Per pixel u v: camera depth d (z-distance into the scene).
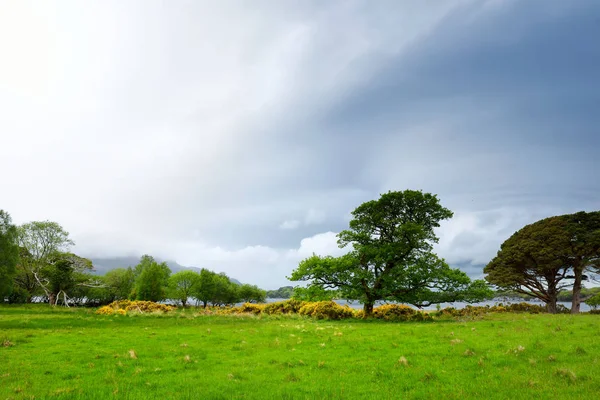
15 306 57.72
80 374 12.59
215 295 130.25
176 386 10.95
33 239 86.62
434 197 43.59
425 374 11.41
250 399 9.59
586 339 16.14
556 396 8.83
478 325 26.12
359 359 14.62
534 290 62.16
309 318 43.47
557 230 56.16
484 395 9.32
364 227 45.34
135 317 38.03
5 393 10.25
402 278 40.28
